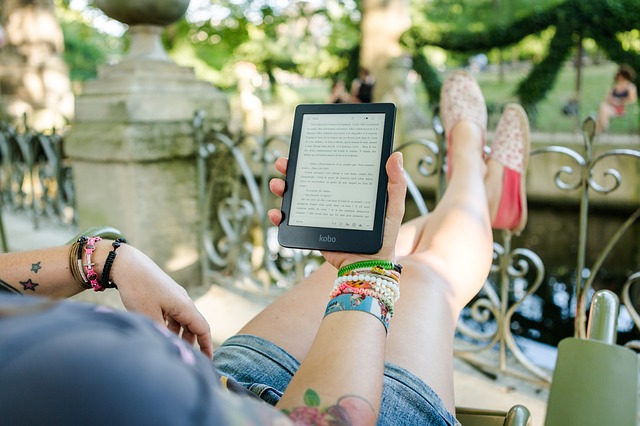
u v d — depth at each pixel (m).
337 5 11.23
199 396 0.37
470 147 1.82
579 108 7.80
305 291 1.09
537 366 1.91
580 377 0.80
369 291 0.70
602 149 6.63
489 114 8.18
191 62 11.73
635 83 6.94
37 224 3.73
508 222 1.88
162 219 2.41
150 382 0.35
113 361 0.35
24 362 0.34
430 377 0.88
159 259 2.42
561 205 6.89
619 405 0.76
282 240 0.81
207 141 2.52
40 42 7.23
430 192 7.61
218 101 2.58
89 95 2.41
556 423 0.76
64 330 0.36
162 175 2.38
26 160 3.77
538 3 10.24
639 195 6.30
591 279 1.74
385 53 8.72
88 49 17.09
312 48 11.69
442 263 1.24
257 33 11.49
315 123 0.84
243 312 2.36
